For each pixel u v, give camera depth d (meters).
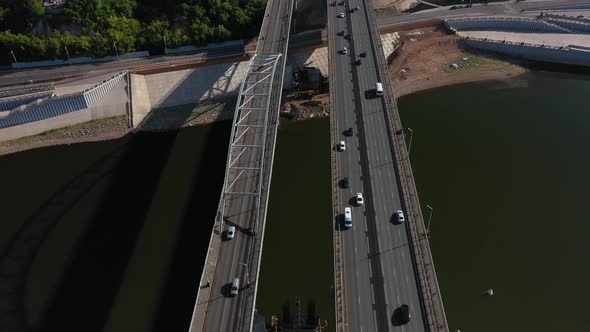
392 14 199.00
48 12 168.50
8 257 111.81
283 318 94.69
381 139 114.19
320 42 175.75
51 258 111.12
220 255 90.62
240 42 173.50
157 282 105.00
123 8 173.38
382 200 99.50
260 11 176.12
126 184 131.38
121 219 120.44
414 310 80.00
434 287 82.94
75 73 158.25
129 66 161.12
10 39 157.25
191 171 135.50
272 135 111.06
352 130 116.56
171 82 160.38
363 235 92.75
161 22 171.00
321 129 153.50
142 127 151.50
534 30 190.50
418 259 87.81
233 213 99.94
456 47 185.38
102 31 166.50
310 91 167.00
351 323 78.38
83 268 108.44
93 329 96.44
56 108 147.38
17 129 145.62
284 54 133.25
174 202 124.81
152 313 98.88
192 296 101.75
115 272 107.25
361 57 143.00
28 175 135.50
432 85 171.50
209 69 163.62
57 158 141.50
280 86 123.94
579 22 188.75
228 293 84.25
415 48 183.38
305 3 183.62
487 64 179.75
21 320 98.50
